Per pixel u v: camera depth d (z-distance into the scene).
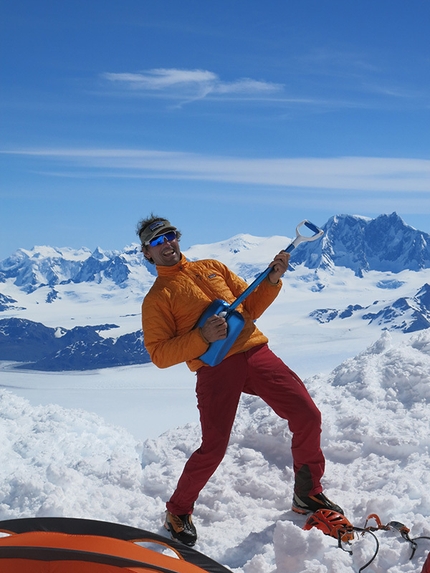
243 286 3.49
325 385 5.23
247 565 2.88
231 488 3.85
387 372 4.95
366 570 2.70
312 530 2.85
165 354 3.17
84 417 5.75
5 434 5.30
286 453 4.15
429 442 3.98
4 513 3.54
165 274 3.33
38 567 2.19
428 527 2.85
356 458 4.09
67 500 3.59
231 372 3.21
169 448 4.54
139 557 2.24
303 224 3.41
